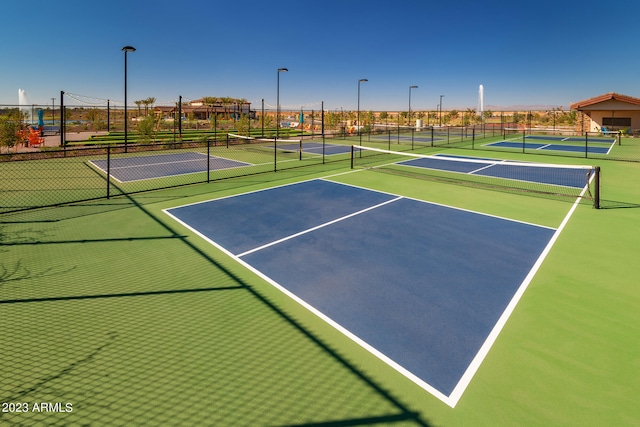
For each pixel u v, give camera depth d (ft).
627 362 13.30
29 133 85.46
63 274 20.45
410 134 142.41
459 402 11.51
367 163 62.85
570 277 20.26
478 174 53.21
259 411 11.14
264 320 16.17
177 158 68.39
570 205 35.78
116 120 179.42
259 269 21.36
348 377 12.66
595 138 124.16
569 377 12.57
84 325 15.62
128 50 68.85
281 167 58.08
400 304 17.54
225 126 153.89
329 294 18.52
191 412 11.05
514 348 14.21
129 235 26.89
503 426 10.57
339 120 194.29
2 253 23.31
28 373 12.66
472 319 16.29
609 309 16.98
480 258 22.97
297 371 12.94
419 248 24.62
